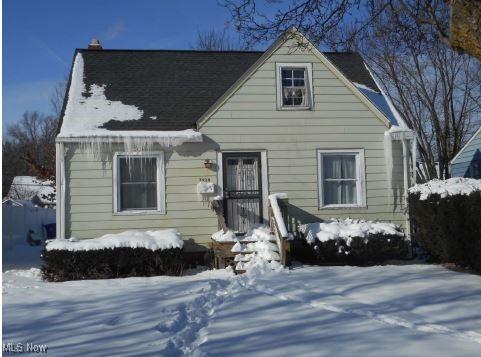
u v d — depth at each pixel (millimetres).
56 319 7398
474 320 6812
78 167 12859
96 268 11648
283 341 6047
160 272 11945
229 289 9414
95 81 14750
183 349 5957
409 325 6695
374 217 13945
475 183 11656
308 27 9648
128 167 13211
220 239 12164
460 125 21484
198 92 14859
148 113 13766
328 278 10133
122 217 13000
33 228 25703
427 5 8781
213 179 13445
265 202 13609
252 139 13656
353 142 13992
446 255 11750
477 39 5598
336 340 6051
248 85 13727
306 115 13875
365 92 15086
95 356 5617
